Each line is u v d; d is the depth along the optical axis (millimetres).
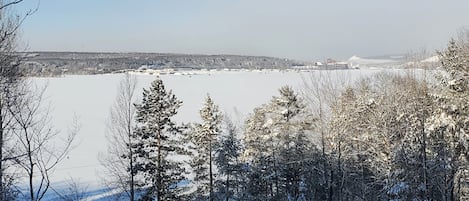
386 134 25625
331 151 29766
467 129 23297
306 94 36531
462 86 23078
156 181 26953
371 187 29078
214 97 106562
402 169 24484
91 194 35375
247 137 36344
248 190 35125
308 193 33875
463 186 25703
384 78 34969
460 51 24141
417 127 24844
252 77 166625
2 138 10344
